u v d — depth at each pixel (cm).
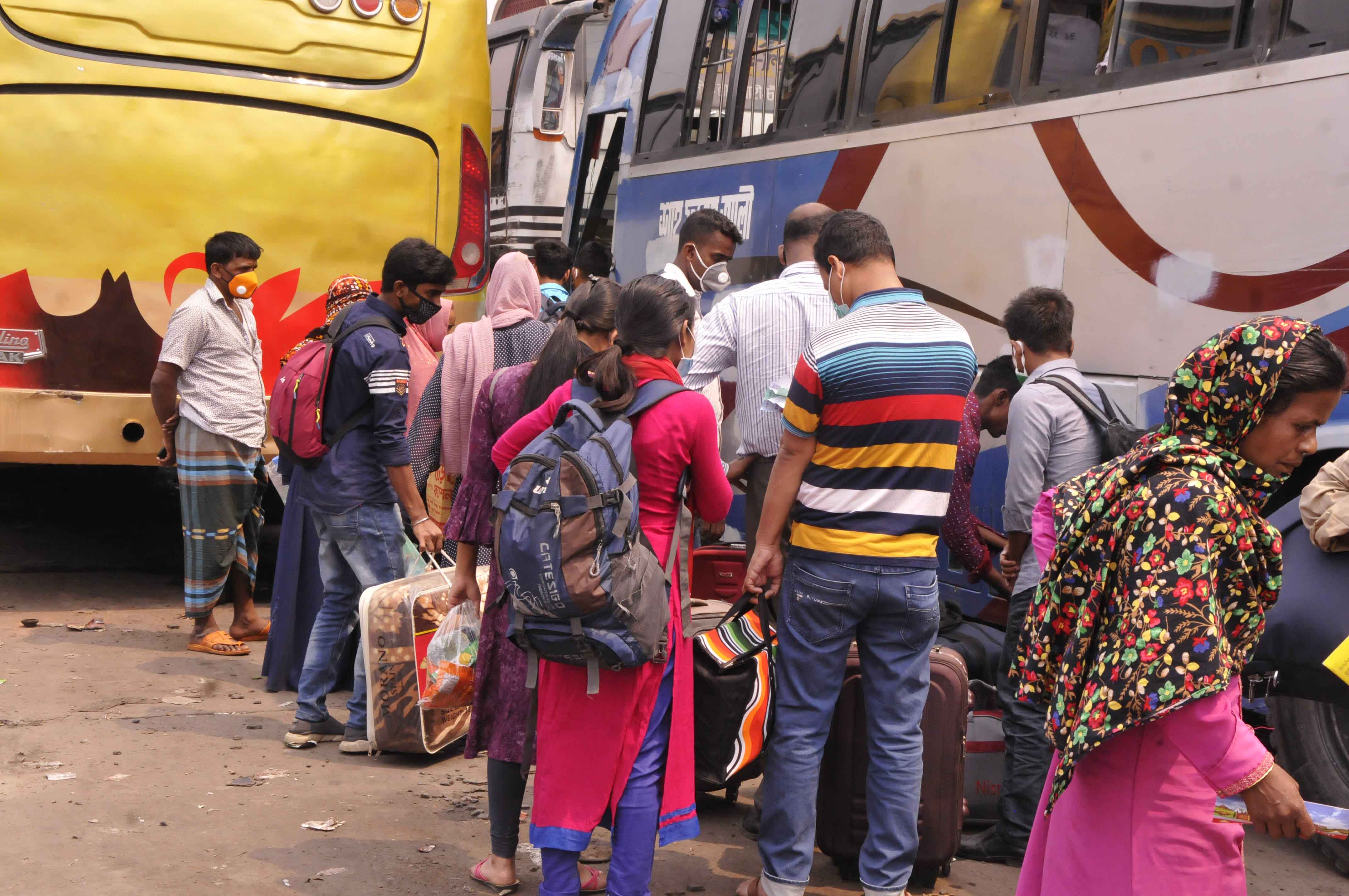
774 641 386
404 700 476
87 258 650
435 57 723
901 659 347
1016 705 413
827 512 340
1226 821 228
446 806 438
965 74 602
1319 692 381
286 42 682
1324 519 374
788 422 341
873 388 332
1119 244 520
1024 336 429
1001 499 582
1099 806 235
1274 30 463
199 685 566
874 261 351
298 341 696
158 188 659
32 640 627
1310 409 221
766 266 735
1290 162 455
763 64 758
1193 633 216
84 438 653
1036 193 560
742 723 379
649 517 321
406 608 478
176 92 661
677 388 324
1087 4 544
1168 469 227
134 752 472
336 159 697
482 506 387
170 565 827
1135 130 514
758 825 428
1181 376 230
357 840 402
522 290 490
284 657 566
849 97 677
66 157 643
